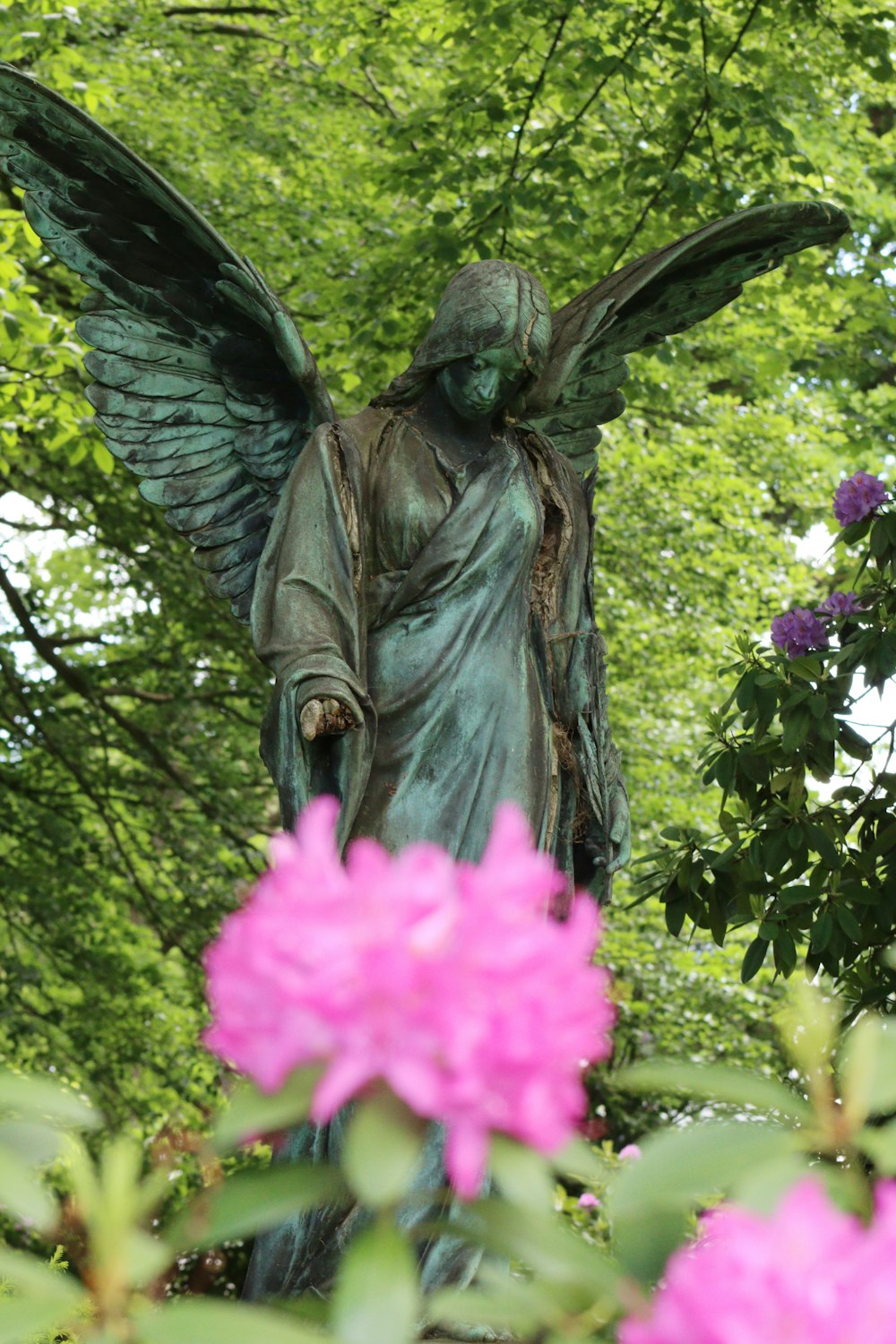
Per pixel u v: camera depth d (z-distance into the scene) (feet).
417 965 3.97
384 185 31.48
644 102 34.14
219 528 14.29
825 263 32.12
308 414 14.23
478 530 13.12
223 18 42.86
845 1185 4.43
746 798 16.83
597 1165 4.28
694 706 47.06
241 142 39.68
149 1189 4.54
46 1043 38.91
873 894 15.47
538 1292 4.51
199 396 14.40
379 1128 3.96
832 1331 3.51
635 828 44.96
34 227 14.17
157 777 41.78
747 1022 47.70
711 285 16.20
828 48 33.24
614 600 44.70
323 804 4.24
